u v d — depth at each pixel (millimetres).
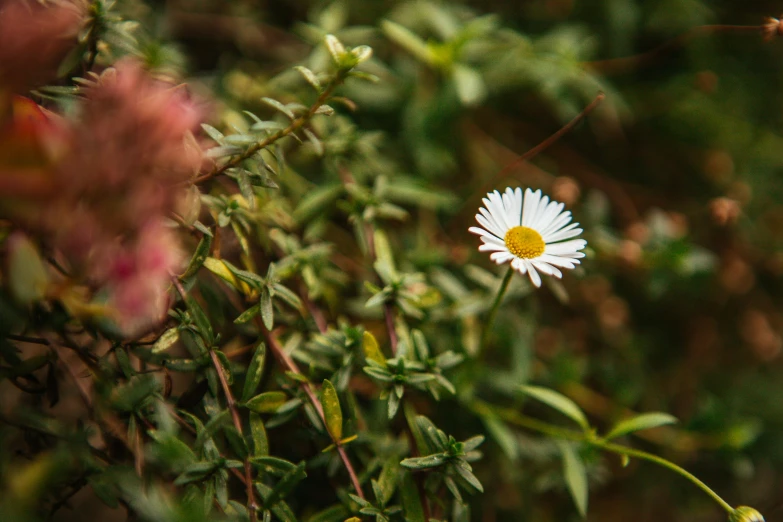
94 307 283
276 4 377
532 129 386
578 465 326
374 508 303
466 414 342
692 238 385
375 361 311
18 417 295
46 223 280
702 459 369
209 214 319
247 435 313
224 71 365
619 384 363
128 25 310
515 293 342
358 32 356
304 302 325
